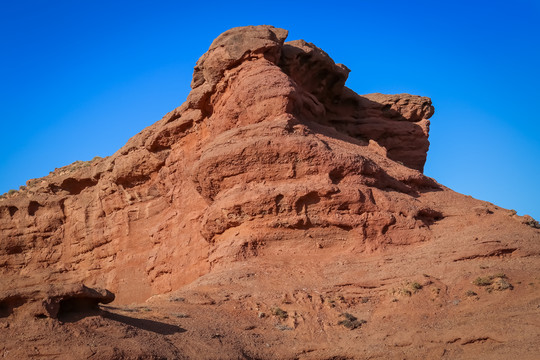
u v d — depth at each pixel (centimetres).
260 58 3175
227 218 2769
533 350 1811
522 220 2725
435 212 2792
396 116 4081
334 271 2491
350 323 2125
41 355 1530
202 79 3478
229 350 1845
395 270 2425
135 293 3703
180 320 2020
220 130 3117
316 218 2662
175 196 3588
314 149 2767
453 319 2095
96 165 4272
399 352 1941
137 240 3844
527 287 2180
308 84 3703
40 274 4209
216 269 2664
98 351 1559
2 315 1622
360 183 2753
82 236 4197
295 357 1939
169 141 3675
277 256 2631
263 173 2802
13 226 4431
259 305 2253
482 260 2416
